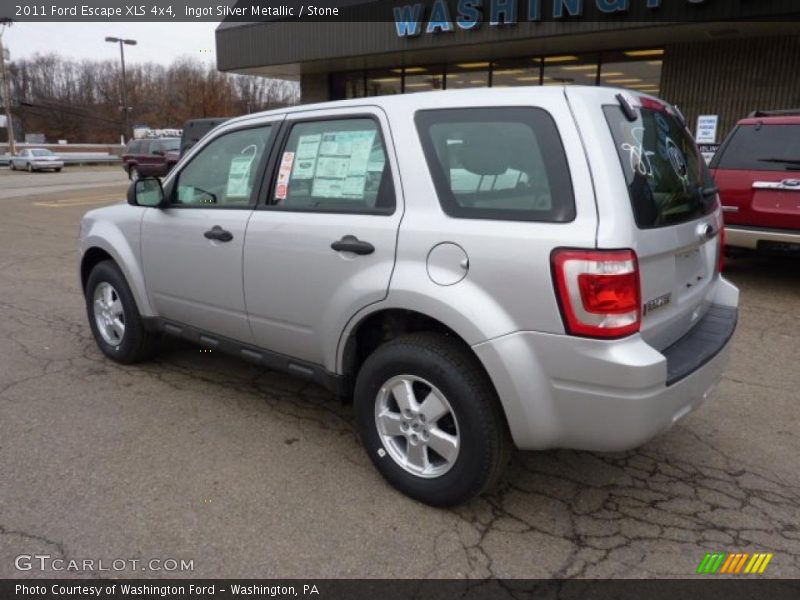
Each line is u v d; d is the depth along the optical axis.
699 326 3.22
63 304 6.53
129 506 2.95
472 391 2.73
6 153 49.62
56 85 74.69
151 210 4.22
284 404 4.12
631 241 2.46
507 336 2.60
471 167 2.78
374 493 3.10
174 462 3.36
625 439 2.52
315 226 3.22
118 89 70.31
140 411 3.96
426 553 2.67
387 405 3.10
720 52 12.38
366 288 2.98
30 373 4.55
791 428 3.84
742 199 6.70
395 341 3.00
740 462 3.45
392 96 3.11
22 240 10.93
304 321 3.36
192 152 4.07
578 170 2.52
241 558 2.62
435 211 2.84
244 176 3.71
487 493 3.12
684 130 3.37
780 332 5.60
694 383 2.75
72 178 30.70
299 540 2.74
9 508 2.92
